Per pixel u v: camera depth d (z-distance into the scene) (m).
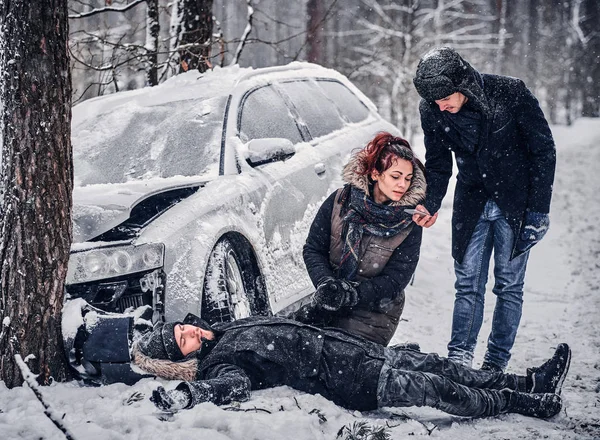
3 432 3.33
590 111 35.66
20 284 4.00
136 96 6.35
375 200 4.32
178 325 4.02
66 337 4.11
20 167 3.97
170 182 5.22
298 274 5.72
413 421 3.83
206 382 3.70
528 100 4.52
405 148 4.23
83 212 4.67
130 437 3.32
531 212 4.59
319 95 7.18
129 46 8.53
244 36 9.52
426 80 4.34
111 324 4.07
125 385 3.97
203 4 9.07
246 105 6.03
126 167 5.59
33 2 3.91
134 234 4.64
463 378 4.01
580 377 5.07
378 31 22.06
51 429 3.36
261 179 5.51
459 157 4.70
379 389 3.84
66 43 4.09
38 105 3.97
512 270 4.79
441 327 6.82
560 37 36.12
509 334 4.82
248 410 3.64
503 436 3.76
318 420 3.59
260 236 5.25
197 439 3.20
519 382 4.13
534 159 4.55
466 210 4.84
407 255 4.29
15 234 4.00
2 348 4.01
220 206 4.98
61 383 4.09
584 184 14.88
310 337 3.96
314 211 5.98
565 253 9.56
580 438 3.76
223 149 5.58
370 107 8.07
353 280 4.30
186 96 6.16
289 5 29.81
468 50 24.62
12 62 3.93
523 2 38.84
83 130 6.01
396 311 4.36
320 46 18.59
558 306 7.23
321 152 6.46
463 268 4.91
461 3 25.39
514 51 35.91
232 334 4.02
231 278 4.93
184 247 4.66
